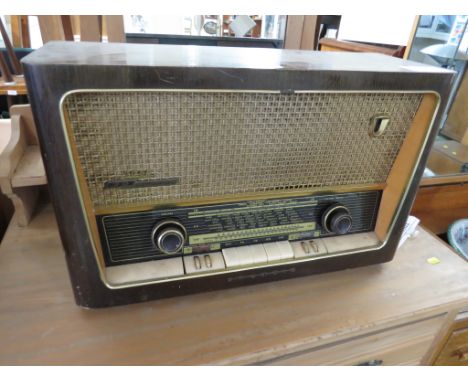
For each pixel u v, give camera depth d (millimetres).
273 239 556
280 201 528
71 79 351
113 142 412
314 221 567
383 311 540
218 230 519
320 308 538
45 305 508
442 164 1062
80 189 411
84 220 427
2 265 574
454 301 569
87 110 384
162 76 375
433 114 499
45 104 355
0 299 512
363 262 605
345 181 550
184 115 417
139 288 494
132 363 440
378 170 562
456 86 976
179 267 511
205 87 393
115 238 481
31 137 718
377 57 579
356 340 550
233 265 526
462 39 933
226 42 1223
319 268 582
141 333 479
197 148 445
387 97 485
